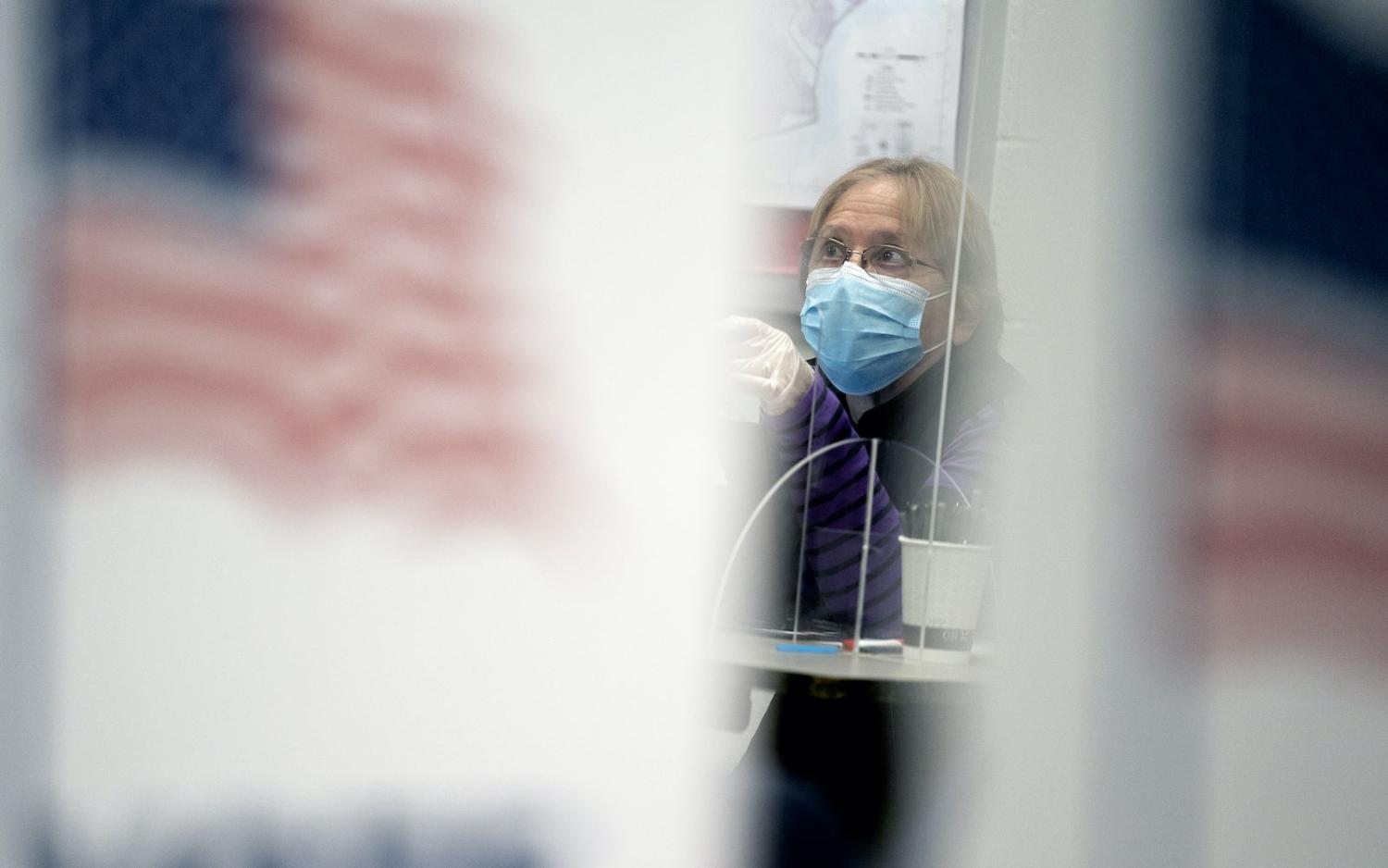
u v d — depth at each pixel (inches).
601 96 104.0
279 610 97.8
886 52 249.8
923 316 194.2
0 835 91.7
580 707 104.3
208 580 96.1
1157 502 136.9
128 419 94.5
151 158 94.5
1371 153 146.7
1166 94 147.9
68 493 93.5
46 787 92.7
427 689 100.1
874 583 152.7
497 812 100.8
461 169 101.9
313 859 97.2
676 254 105.9
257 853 95.3
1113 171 148.6
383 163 99.4
